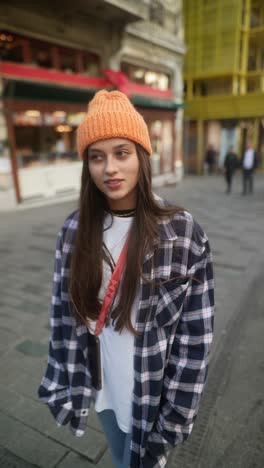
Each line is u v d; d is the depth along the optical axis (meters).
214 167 17.47
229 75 16.31
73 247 1.05
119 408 1.10
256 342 2.82
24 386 2.28
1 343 2.76
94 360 1.11
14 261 4.64
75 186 9.78
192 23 16.47
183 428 0.99
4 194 7.89
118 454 1.27
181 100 14.00
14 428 1.95
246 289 3.82
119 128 0.85
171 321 0.96
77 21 8.76
